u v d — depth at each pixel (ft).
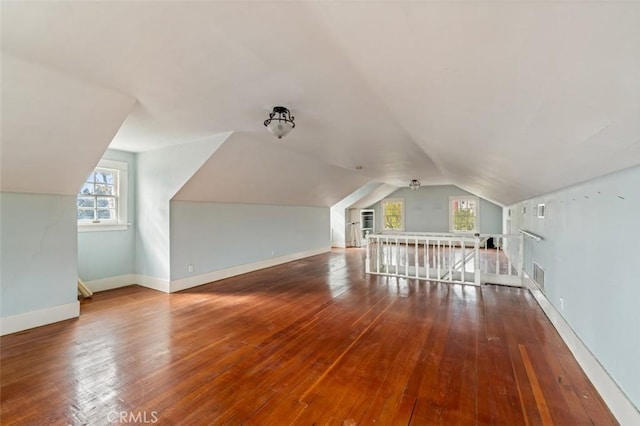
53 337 9.48
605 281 6.33
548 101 3.74
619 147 4.21
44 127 8.30
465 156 9.88
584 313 7.43
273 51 5.84
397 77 5.06
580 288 7.74
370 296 13.85
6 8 4.68
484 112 5.08
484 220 32.42
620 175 5.71
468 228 33.14
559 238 9.62
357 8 3.41
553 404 6.12
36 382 6.98
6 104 7.26
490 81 3.90
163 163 14.80
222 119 10.36
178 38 5.46
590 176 6.55
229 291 14.88
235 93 8.01
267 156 15.05
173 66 6.59
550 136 4.94
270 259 21.52
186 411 5.98
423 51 3.80
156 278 15.23
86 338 9.41
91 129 9.02
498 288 15.20
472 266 21.20
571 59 2.72
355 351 8.46
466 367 7.55
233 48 5.76
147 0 4.44
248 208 19.52
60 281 10.98
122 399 6.36
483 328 10.03
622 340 5.61
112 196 15.48
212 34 5.30
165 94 8.19
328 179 21.65
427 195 34.96
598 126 3.81
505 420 5.67
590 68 2.71
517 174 9.50
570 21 2.24
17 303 10.04
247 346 8.80
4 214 9.85
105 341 9.18
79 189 11.22
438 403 6.18
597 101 3.22
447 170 17.35
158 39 5.51
